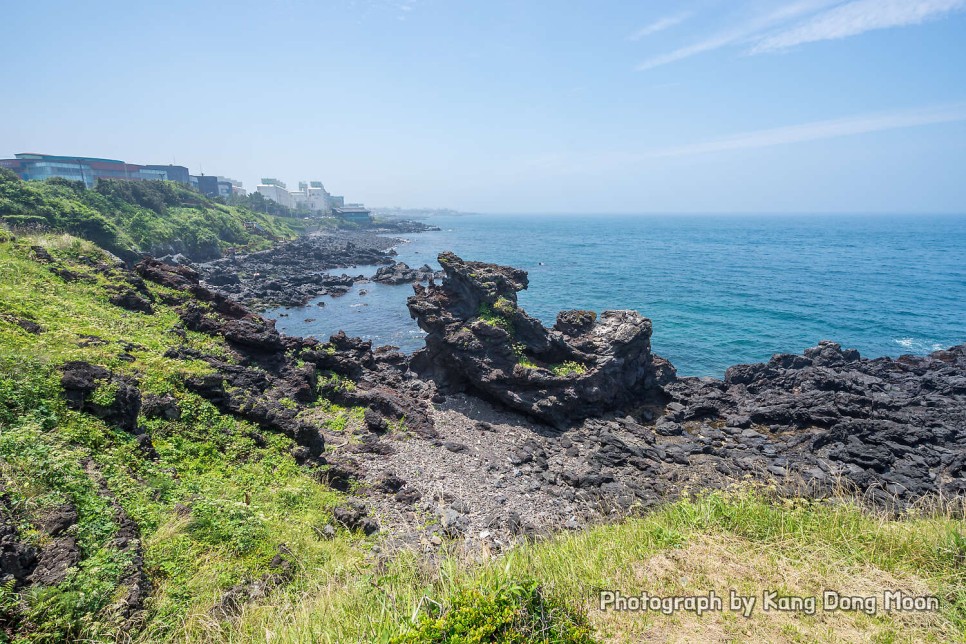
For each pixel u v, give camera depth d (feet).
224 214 443.32
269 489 55.26
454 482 72.69
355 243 550.36
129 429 51.78
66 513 34.88
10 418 42.60
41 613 27.48
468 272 112.68
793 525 32.78
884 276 321.11
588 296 264.72
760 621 24.76
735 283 299.58
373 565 44.68
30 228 221.46
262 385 82.84
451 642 19.84
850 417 94.99
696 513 35.32
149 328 82.23
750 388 116.57
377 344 178.29
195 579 35.73
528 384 100.27
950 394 109.60
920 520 33.88
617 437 90.63
